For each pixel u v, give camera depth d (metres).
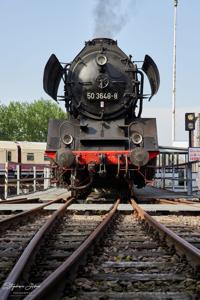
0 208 10.14
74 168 11.50
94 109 12.64
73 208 10.02
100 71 12.66
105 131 12.50
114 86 12.67
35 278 4.29
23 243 6.25
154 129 12.30
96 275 4.41
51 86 13.00
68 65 13.11
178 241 5.25
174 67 27.03
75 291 3.88
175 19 27.20
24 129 77.50
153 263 4.96
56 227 7.71
